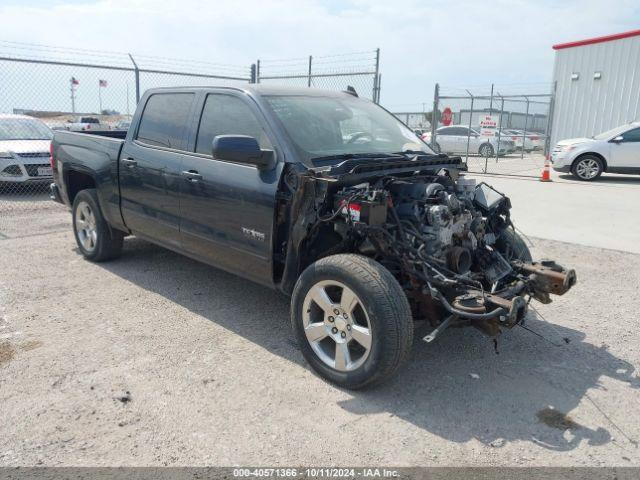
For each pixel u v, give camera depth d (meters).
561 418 3.35
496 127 19.42
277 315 4.84
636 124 14.66
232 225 4.29
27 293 5.24
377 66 13.41
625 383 3.79
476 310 3.34
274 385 3.66
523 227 8.61
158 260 6.36
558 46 21.33
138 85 12.48
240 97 4.47
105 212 5.80
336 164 4.04
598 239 7.84
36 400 3.41
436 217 3.71
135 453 2.94
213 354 4.08
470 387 3.69
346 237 3.83
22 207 9.57
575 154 15.02
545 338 4.48
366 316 3.40
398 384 3.70
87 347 4.14
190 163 4.64
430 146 5.15
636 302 5.32
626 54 19.84
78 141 6.15
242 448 3.00
